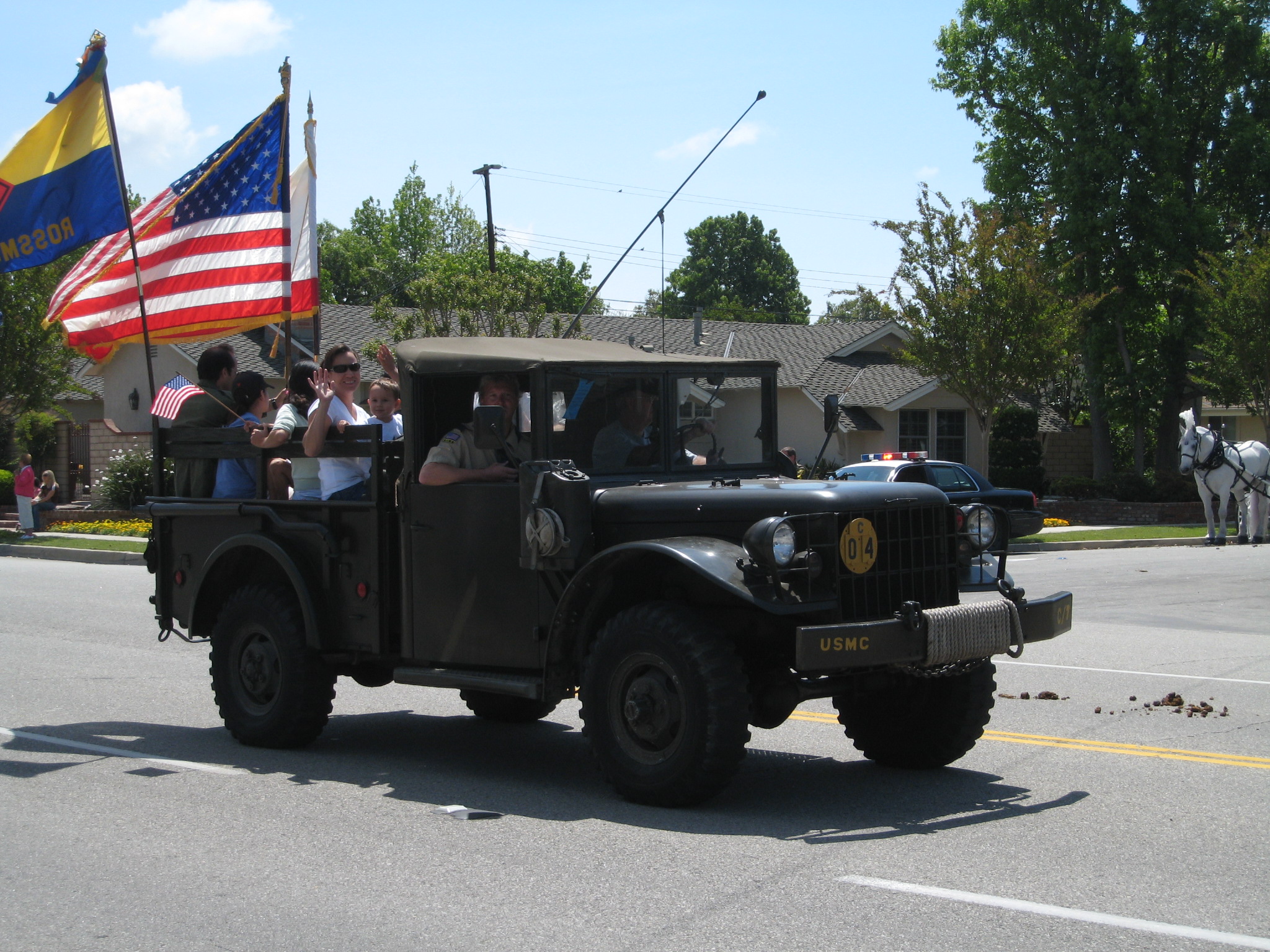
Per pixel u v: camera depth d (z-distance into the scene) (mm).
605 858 5035
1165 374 33469
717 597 5992
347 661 7141
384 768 6852
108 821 5727
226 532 7539
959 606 5742
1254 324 29391
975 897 4512
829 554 5566
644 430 6516
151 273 9500
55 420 35688
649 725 5688
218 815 5816
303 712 7129
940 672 6121
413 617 6602
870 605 5730
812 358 35062
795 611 5336
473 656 6387
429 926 4273
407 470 6578
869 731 6828
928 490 6098
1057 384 40031
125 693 9273
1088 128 32281
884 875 4793
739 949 4012
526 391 6211
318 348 10039
